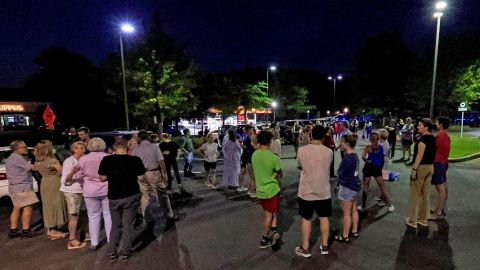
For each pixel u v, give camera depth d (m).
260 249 5.37
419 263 4.77
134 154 6.58
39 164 5.86
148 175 6.59
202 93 32.66
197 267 4.82
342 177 5.44
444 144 6.25
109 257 5.22
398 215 6.80
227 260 5.02
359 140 26.08
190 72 23.00
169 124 36.66
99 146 5.43
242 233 6.09
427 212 6.14
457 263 4.75
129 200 5.01
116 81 21.70
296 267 4.73
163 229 6.36
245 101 33.72
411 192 6.13
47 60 34.38
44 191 5.85
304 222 4.96
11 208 8.09
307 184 4.87
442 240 5.53
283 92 44.31
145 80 21.11
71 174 5.41
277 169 5.23
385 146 7.79
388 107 44.41
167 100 21.56
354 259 4.92
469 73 29.80
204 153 9.94
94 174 5.36
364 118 51.31
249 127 9.05
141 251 5.41
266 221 5.36
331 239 5.67
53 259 5.22
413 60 42.75
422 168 5.96
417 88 34.81
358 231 5.98
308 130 10.20
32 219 7.21
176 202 8.23
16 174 5.95
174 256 5.20
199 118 35.25
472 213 6.83
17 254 5.43
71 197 5.55
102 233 6.29
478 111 49.12
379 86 44.06
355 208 5.65
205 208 7.69
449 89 32.19
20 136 23.69
